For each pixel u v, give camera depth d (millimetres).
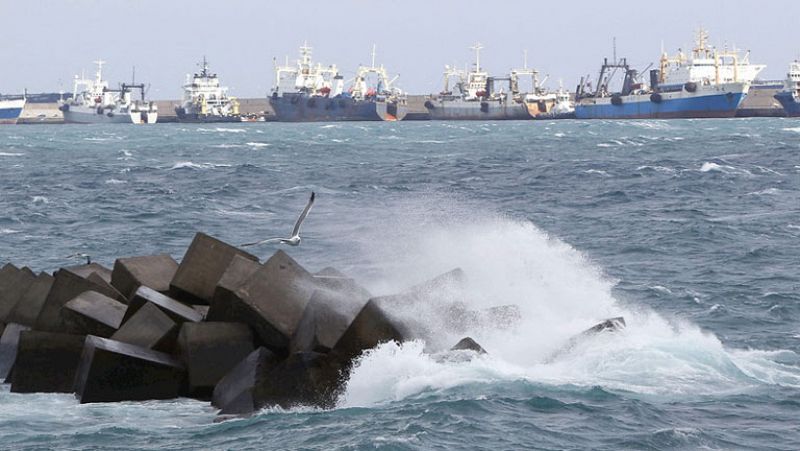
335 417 58500
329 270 77938
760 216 164500
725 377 65438
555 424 57094
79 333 69250
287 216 174000
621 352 67312
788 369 68750
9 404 63375
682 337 75438
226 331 65500
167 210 181250
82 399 63344
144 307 68125
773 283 104750
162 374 64375
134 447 55469
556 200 197625
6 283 79312
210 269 74062
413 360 63219
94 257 128750
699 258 122875
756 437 55875
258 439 56031
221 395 62688
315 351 62500
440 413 58156
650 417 58156
